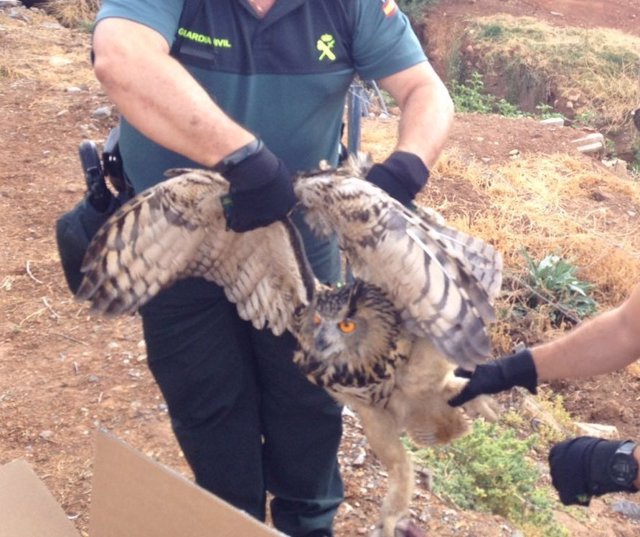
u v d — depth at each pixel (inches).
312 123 110.7
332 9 107.0
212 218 100.3
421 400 103.7
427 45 733.9
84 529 145.6
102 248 100.2
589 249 290.0
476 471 167.0
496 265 103.4
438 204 305.6
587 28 728.3
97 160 120.3
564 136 383.2
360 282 96.4
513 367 103.3
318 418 125.0
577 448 103.0
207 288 114.9
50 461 160.9
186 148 92.4
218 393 121.5
